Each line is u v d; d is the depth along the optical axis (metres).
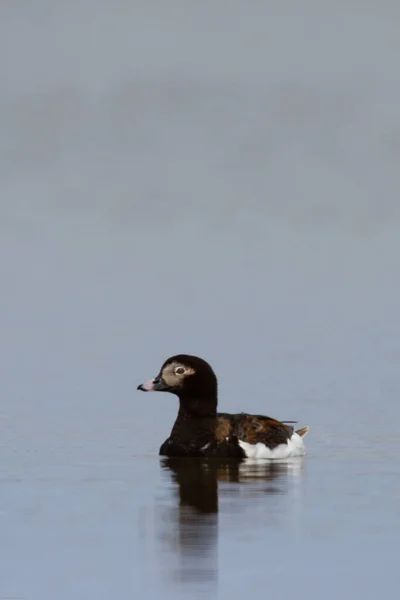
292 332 27.42
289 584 12.48
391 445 18.41
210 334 27.14
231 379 22.75
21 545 13.62
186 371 17.81
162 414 20.33
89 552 13.41
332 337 26.84
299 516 14.63
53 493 15.73
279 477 16.64
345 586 12.47
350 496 15.59
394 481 16.36
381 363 24.16
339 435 19.08
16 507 15.09
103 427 19.45
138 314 29.53
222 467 17.25
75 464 17.23
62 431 19.14
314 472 16.89
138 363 24.17
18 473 16.75
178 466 17.22
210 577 12.70
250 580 12.59
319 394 21.58
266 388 22.03
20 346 25.83
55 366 23.91
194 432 17.77
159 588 12.41
